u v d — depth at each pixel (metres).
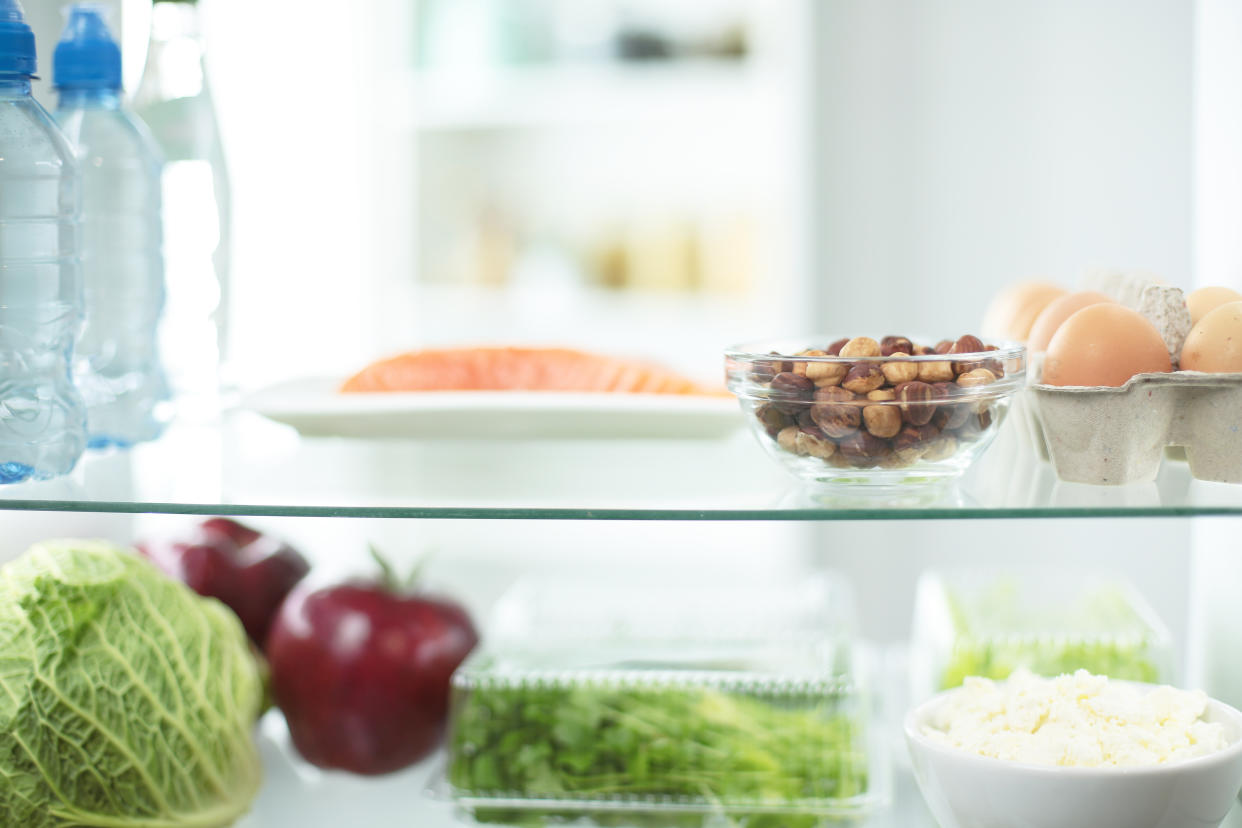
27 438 0.77
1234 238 0.82
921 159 1.90
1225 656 0.82
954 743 0.75
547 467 0.86
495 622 0.95
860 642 1.05
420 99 2.07
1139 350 0.75
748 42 1.97
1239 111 0.82
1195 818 0.72
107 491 0.77
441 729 0.92
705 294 2.07
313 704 0.90
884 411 0.73
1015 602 0.94
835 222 1.96
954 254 1.90
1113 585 0.95
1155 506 0.72
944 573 0.98
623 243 2.11
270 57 2.05
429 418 0.86
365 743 0.91
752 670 0.87
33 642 0.80
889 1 1.89
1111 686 0.78
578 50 2.02
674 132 2.07
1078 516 0.72
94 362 0.89
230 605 0.96
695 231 2.07
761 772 0.84
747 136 2.04
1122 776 0.71
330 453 0.89
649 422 0.87
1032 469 0.80
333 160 2.07
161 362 0.94
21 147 0.76
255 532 1.01
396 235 2.12
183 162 0.99
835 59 1.92
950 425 0.73
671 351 2.06
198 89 0.99
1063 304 0.79
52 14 0.98
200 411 1.00
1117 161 1.74
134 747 0.81
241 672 0.87
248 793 0.86
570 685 0.85
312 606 0.92
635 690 0.85
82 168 0.88
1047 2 1.77
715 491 0.78
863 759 0.84
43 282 0.77
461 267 2.16
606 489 0.79
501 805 0.85
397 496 0.77
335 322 2.10
